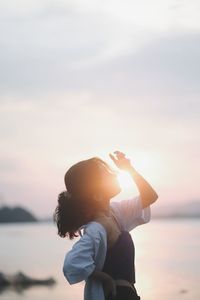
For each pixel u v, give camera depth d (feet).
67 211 11.98
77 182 11.91
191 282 91.81
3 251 196.13
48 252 188.24
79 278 11.25
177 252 166.20
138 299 11.71
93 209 11.91
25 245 241.96
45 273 108.88
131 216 12.23
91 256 11.37
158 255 154.81
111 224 11.78
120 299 11.45
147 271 111.96
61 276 100.37
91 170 11.93
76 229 12.05
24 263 138.72
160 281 94.22
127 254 11.73
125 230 12.17
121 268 11.61
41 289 82.28
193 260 135.64
